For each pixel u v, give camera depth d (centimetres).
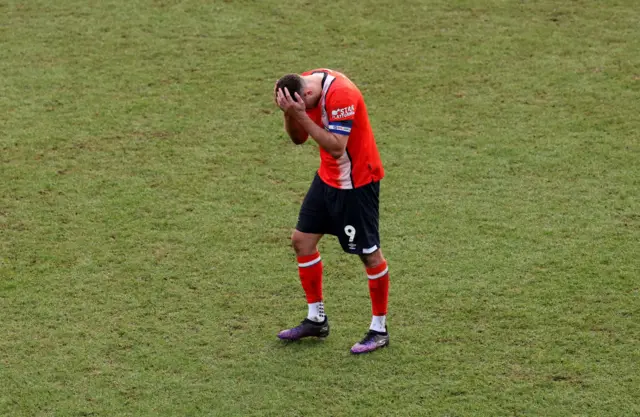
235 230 2698
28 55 3912
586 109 3409
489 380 2038
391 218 2745
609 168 3000
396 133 3281
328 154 2064
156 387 2039
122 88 3644
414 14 4262
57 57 3897
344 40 4025
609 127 3275
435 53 3891
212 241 2641
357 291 2405
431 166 3050
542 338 2175
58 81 3694
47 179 2991
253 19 4238
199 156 3142
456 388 2014
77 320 2281
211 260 2545
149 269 2503
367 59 3853
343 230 2116
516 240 2606
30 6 4384
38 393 2019
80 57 3900
